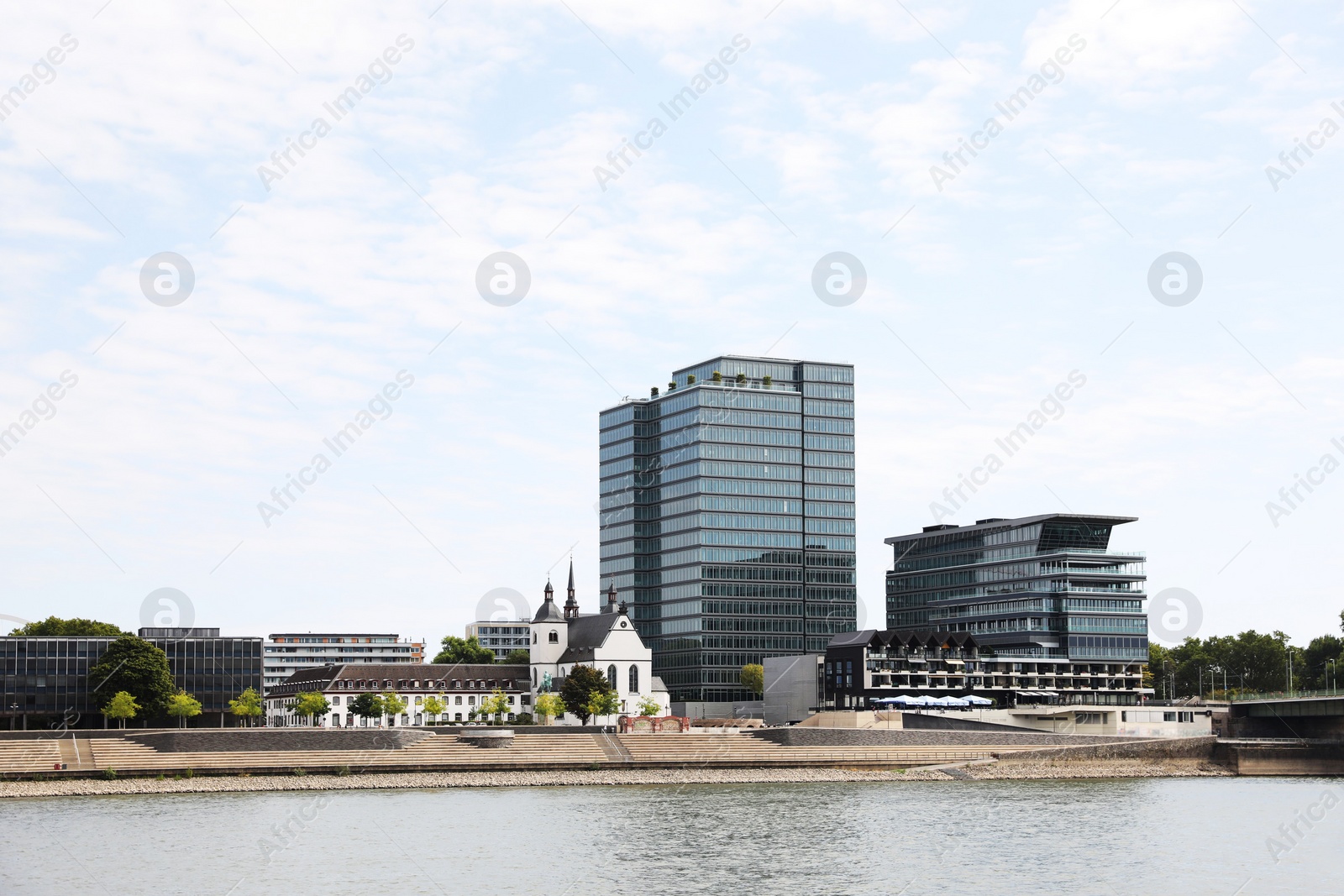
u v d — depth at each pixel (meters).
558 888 116.50
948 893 114.94
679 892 115.00
